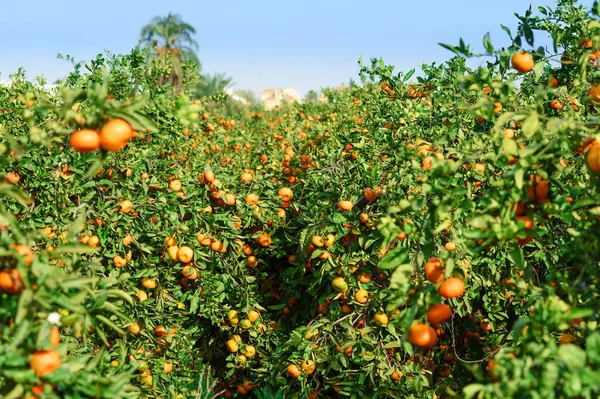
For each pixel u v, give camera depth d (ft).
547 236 12.87
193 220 16.30
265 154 27.71
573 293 7.75
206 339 20.17
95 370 8.21
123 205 15.25
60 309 7.89
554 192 10.61
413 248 13.11
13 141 8.27
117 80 18.17
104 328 14.84
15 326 6.85
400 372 13.83
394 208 8.42
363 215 14.05
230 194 16.92
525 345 7.08
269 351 18.30
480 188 13.60
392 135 17.76
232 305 18.17
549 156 7.48
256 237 18.12
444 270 7.99
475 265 14.64
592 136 7.43
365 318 14.65
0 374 7.67
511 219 7.67
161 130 17.94
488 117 8.26
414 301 7.98
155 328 16.43
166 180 17.85
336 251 15.20
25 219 14.12
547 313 7.16
